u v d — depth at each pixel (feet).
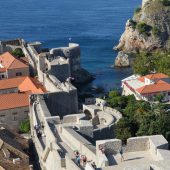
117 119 393.09
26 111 468.34
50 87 497.46
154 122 344.49
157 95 554.46
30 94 460.55
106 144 251.60
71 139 298.35
